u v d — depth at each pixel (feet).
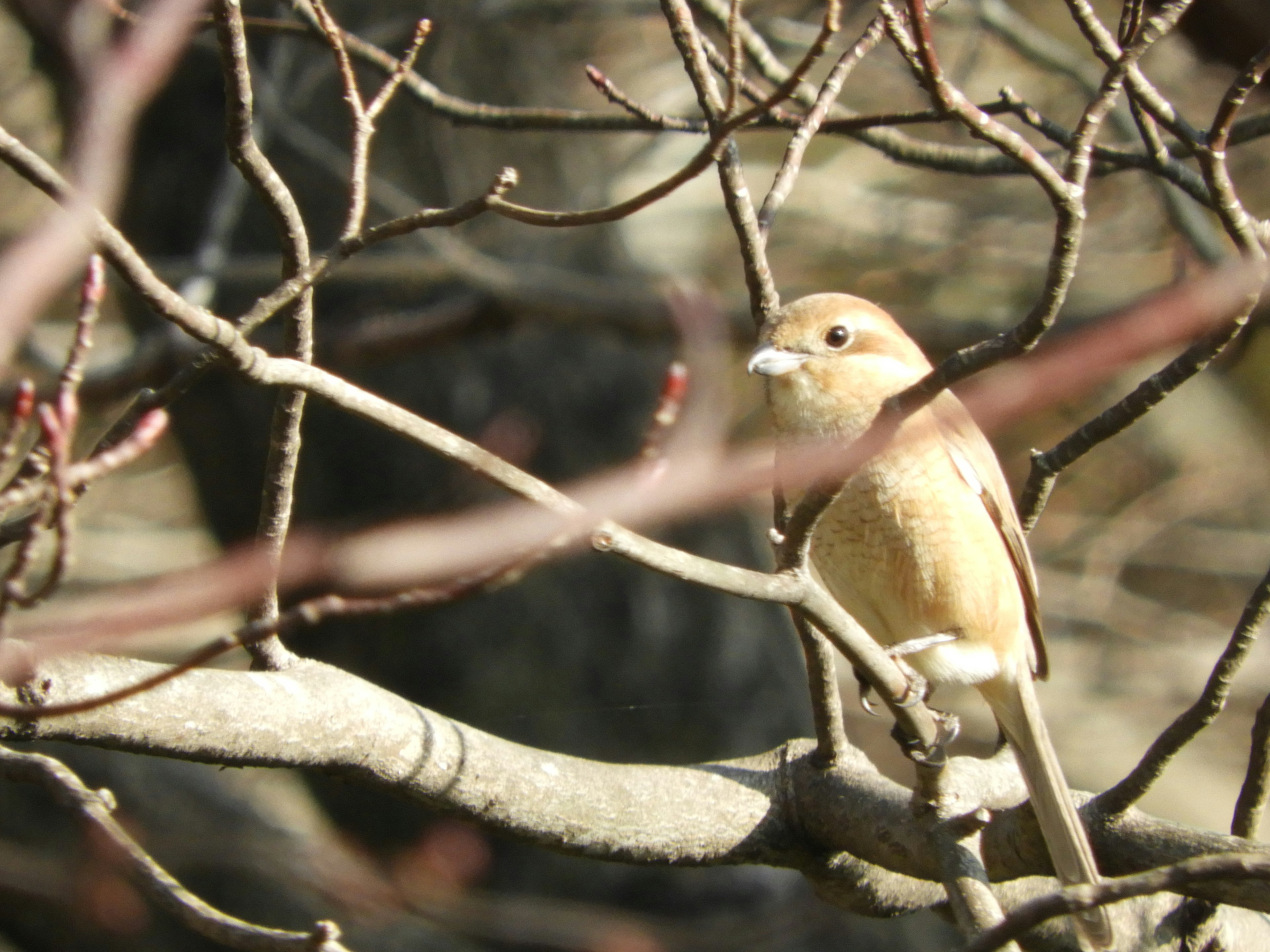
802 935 36.73
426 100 25.44
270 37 37.96
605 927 35.04
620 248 44.80
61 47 15.76
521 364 38.14
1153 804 55.31
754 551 39.75
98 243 11.64
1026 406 9.36
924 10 13.29
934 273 49.70
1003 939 13.25
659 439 11.93
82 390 38.45
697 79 18.24
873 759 56.75
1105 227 47.98
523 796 18.76
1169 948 20.40
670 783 19.89
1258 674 59.88
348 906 36.47
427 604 11.60
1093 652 61.05
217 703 16.35
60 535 10.84
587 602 37.29
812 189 52.42
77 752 41.42
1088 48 47.37
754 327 40.11
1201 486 61.82
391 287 39.99
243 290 39.78
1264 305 16.53
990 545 23.39
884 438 14.30
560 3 39.99
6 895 36.68
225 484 38.63
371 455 36.29
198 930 14.10
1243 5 27.20
